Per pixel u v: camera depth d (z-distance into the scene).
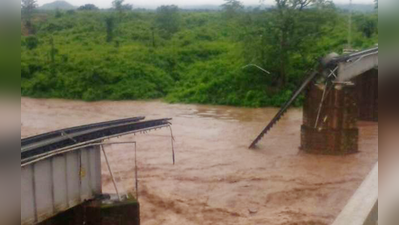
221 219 25.33
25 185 18.86
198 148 40.00
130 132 23.36
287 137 44.25
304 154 38.12
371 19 80.31
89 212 21.55
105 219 21.50
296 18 64.25
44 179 19.80
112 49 83.62
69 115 58.56
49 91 73.69
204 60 81.00
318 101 38.06
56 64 77.94
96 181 22.44
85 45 87.56
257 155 37.72
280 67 65.88
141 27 97.25
